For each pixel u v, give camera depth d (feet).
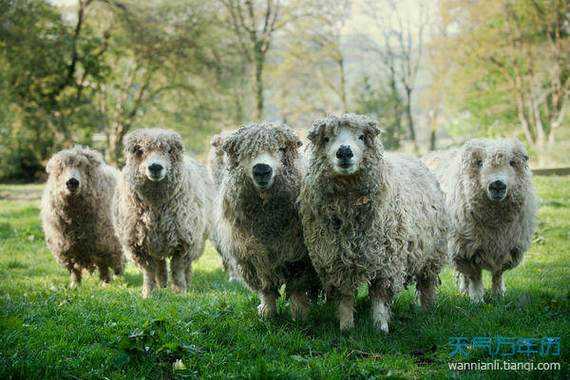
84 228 36.35
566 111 152.05
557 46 149.18
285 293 26.86
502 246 29.76
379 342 22.43
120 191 33.12
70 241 36.37
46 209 36.78
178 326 22.97
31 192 116.37
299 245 25.00
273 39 165.07
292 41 166.09
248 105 168.55
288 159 24.64
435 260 27.71
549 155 138.92
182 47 131.64
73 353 20.62
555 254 42.86
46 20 121.60
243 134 24.13
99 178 36.45
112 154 143.13
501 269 30.83
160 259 33.68
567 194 70.64
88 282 38.17
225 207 25.20
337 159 21.47
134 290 34.24
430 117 199.52
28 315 24.90
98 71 129.18
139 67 138.82
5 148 133.80
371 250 23.31
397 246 24.08
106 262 37.73
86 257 37.27
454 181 30.35
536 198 30.96
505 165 28.58
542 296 29.19
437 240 27.43
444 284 35.22
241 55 149.59
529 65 152.87
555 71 148.77
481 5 151.53
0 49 115.75
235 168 24.41
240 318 25.48
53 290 32.09
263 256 24.89
